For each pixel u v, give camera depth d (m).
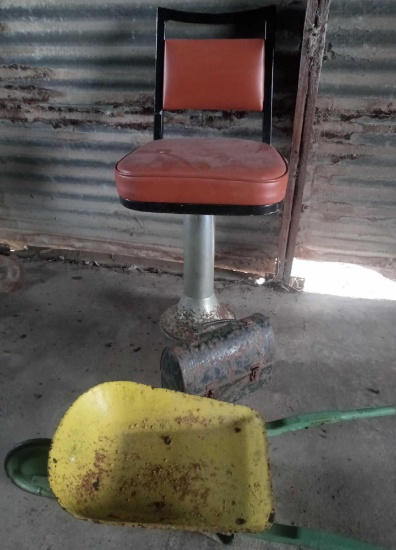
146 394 1.09
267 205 1.22
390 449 1.31
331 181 1.96
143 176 1.21
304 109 1.67
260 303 2.05
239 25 1.67
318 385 1.56
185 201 1.23
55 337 1.81
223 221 2.15
